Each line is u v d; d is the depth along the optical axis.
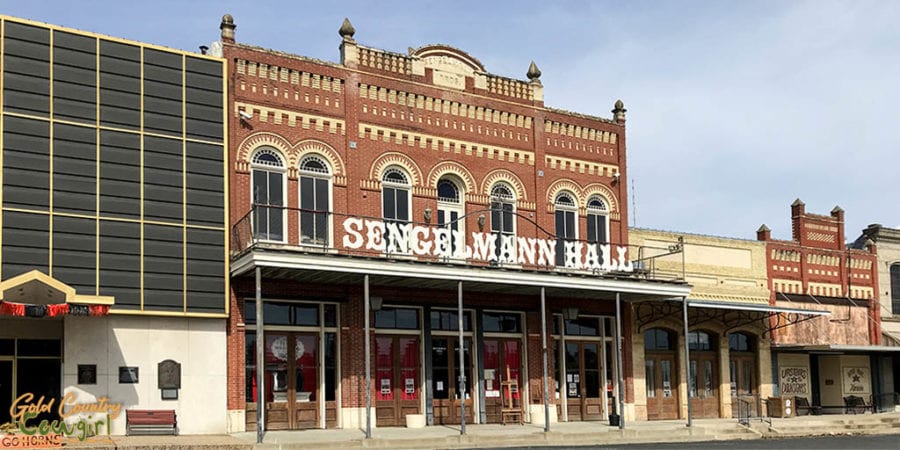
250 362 24.11
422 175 27.38
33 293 20.09
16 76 21.38
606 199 31.34
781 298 35.31
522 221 29.12
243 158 24.38
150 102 23.09
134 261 22.30
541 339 28.80
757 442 26.19
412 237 24.91
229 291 23.50
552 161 30.16
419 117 27.61
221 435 22.50
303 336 25.11
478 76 29.02
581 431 25.33
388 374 26.16
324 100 25.97
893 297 39.50
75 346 21.53
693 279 32.78
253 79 24.84
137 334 22.30
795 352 35.38
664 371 31.81
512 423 27.64
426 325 26.72
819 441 26.75
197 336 23.03
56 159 21.64
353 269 23.08
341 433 23.47
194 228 23.23
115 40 22.83
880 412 36.91
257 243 21.97
